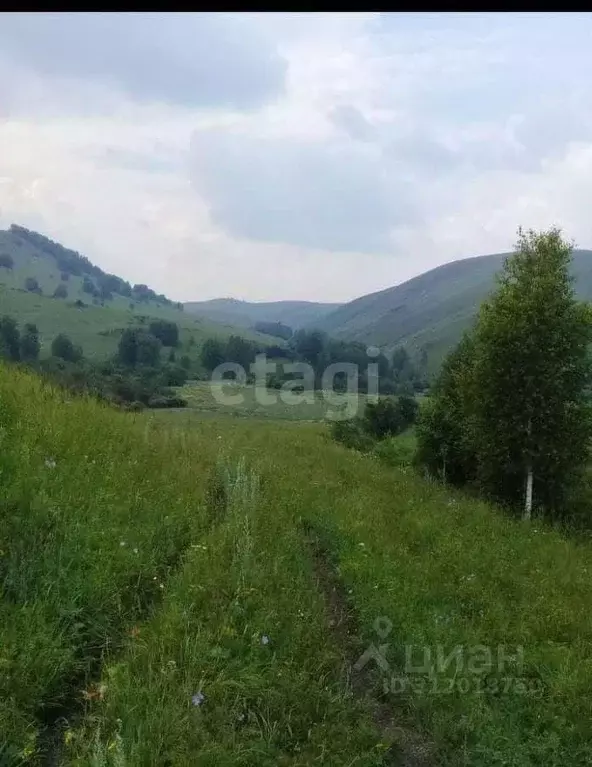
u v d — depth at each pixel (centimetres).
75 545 560
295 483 1157
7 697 385
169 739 381
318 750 408
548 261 1817
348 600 657
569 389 1781
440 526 1124
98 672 451
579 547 1305
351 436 3488
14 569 496
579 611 752
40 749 373
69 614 475
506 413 1808
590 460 1906
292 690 453
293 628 536
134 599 534
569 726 482
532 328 1747
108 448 842
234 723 418
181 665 455
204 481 897
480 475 2042
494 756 436
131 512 674
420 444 2609
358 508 1080
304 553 768
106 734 386
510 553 1027
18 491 603
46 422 820
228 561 630
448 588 745
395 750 438
